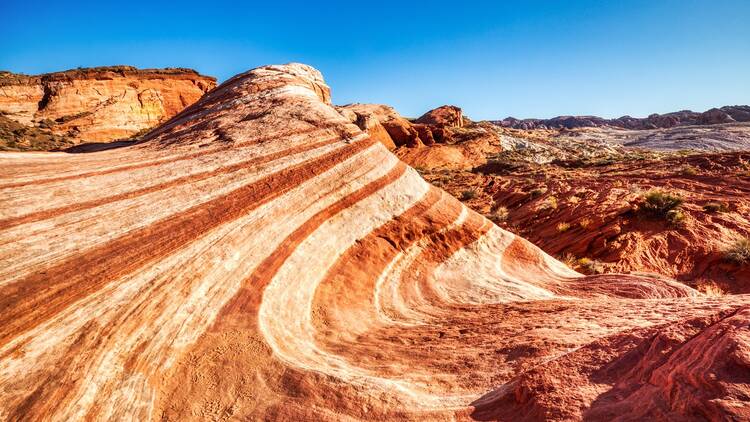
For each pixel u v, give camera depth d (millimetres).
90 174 7852
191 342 5527
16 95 70312
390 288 8453
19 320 4766
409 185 10992
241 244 7301
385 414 4234
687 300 6164
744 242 15898
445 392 4637
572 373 3775
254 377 5094
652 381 3254
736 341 3031
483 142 75500
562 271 11031
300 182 9273
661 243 17078
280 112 12055
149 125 79500
